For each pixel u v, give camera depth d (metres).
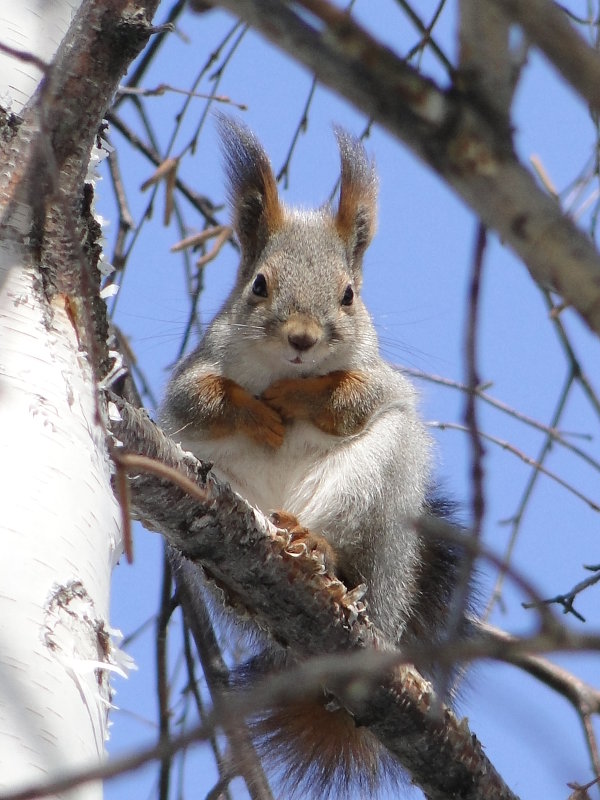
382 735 9.48
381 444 11.48
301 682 3.95
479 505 4.52
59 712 5.25
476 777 9.56
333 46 3.71
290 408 11.54
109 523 6.25
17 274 6.66
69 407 6.33
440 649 3.74
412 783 10.13
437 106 3.68
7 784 4.84
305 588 9.00
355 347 11.90
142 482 8.09
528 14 3.26
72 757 5.14
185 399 11.64
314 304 11.67
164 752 3.72
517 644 3.63
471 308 4.21
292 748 10.77
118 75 6.89
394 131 3.76
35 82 7.52
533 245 3.70
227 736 10.27
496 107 3.68
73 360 6.57
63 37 7.76
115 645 5.98
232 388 11.58
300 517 11.23
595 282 3.65
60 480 5.98
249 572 8.88
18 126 6.94
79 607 5.66
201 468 8.37
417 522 4.65
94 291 7.38
